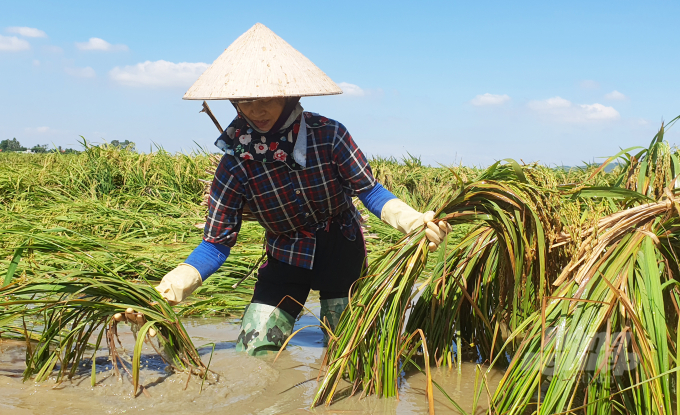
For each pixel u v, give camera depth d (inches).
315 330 132.6
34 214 271.7
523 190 88.1
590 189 91.4
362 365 90.3
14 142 1758.1
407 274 87.0
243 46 94.7
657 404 63.9
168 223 258.8
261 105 95.2
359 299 91.0
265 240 118.5
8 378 91.5
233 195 104.7
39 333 114.5
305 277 112.9
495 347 104.7
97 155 370.6
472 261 107.1
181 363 93.0
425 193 362.0
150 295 91.7
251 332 110.7
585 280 75.6
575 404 76.1
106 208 281.4
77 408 80.9
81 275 94.0
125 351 99.2
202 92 93.0
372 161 453.1
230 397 86.4
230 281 168.9
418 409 83.3
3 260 165.2
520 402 71.8
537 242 88.5
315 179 103.7
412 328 107.8
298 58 95.2
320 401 86.0
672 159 94.7
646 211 81.0
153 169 360.8
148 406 82.0
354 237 114.2
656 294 68.1
